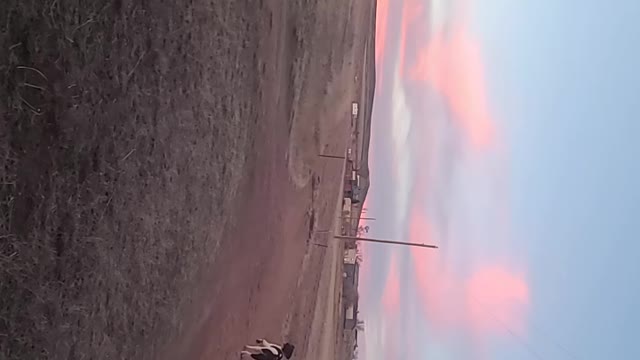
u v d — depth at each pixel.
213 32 14.44
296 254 26.25
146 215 11.62
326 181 33.69
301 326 27.31
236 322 17.92
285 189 23.81
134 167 11.05
